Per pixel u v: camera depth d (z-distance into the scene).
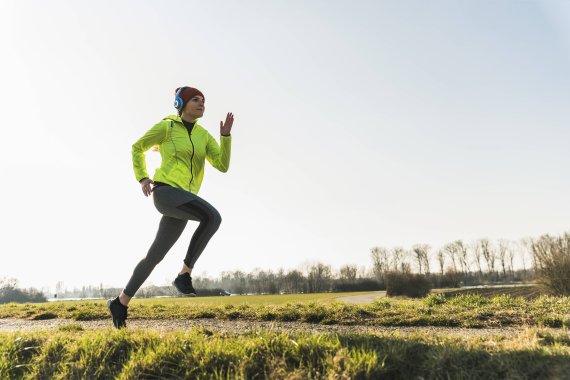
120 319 4.41
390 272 43.28
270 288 87.69
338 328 5.95
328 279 87.12
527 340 3.51
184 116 4.54
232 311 7.83
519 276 82.31
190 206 4.16
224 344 3.36
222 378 2.98
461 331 5.29
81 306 10.18
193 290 4.23
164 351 3.30
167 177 4.28
